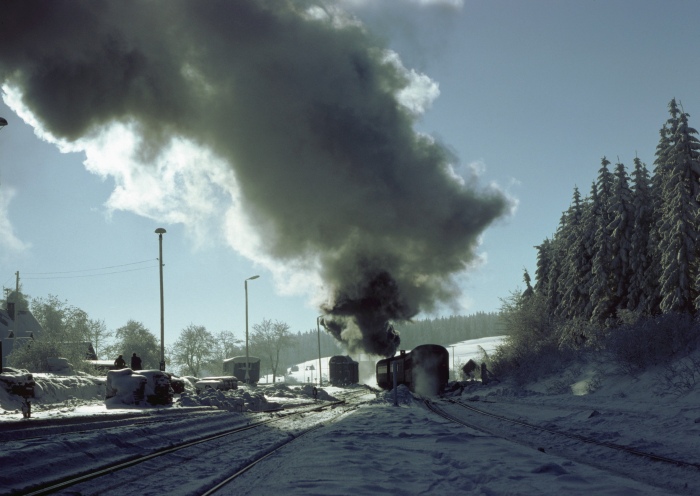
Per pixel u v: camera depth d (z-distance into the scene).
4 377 25.06
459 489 8.71
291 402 41.75
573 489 8.37
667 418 18.38
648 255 43.75
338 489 8.59
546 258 67.44
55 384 29.06
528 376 51.91
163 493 9.03
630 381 34.00
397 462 11.52
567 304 52.72
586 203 52.91
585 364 45.44
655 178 44.06
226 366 76.88
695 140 38.16
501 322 63.59
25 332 69.69
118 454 12.74
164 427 17.58
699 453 11.80
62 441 12.10
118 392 27.77
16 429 14.26
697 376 28.19
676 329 33.19
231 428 21.30
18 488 8.84
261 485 9.39
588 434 16.16
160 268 38.41
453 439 15.12
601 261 46.38
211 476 10.60
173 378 36.91
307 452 13.27
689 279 36.28
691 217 37.03
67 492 8.93
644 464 11.16
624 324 38.66
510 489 8.44
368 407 33.38
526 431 18.39
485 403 36.31
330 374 84.69
